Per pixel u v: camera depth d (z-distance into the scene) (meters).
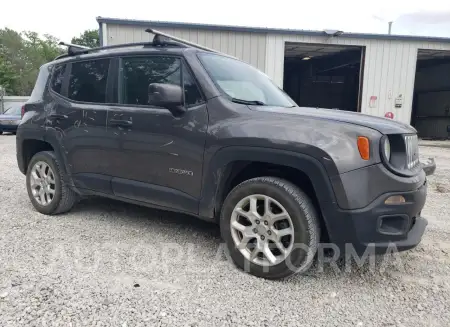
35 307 2.28
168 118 3.14
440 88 22.14
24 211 4.34
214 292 2.55
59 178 4.04
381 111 16.00
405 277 2.88
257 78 3.86
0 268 2.80
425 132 23.72
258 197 2.79
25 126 4.31
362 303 2.48
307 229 2.61
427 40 15.66
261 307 2.39
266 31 14.14
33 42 60.25
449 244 3.59
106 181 3.61
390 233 2.51
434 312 2.39
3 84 42.97
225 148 2.83
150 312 2.28
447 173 7.71
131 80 3.49
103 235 3.59
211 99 3.00
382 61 15.66
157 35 3.41
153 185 3.29
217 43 13.93
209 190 2.97
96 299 2.40
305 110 3.00
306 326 2.20
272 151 2.64
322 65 21.02
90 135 3.66
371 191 2.47
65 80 4.04
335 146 2.50
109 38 13.12
